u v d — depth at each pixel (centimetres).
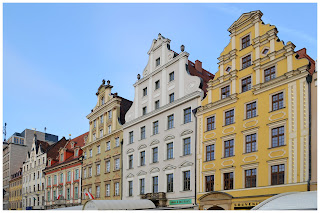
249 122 3092
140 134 4394
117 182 4650
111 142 4925
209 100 3541
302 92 2739
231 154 3212
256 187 2900
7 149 9025
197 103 3659
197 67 4331
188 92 3809
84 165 5525
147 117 4291
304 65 2748
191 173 3553
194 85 3753
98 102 5484
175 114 3909
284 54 2914
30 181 7362
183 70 3931
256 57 3161
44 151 7206
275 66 2988
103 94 5375
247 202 2938
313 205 1897
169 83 4100
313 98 2662
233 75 3322
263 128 2962
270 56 3030
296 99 2770
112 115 5022
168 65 4159
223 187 3203
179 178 3684
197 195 3428
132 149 4466
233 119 3259
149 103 4356
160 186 3906
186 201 3531
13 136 8962
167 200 3769
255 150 3000
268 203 2120
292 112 2777
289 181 2681
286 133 2784
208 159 3431
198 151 3528
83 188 5431
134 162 4394
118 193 4581
